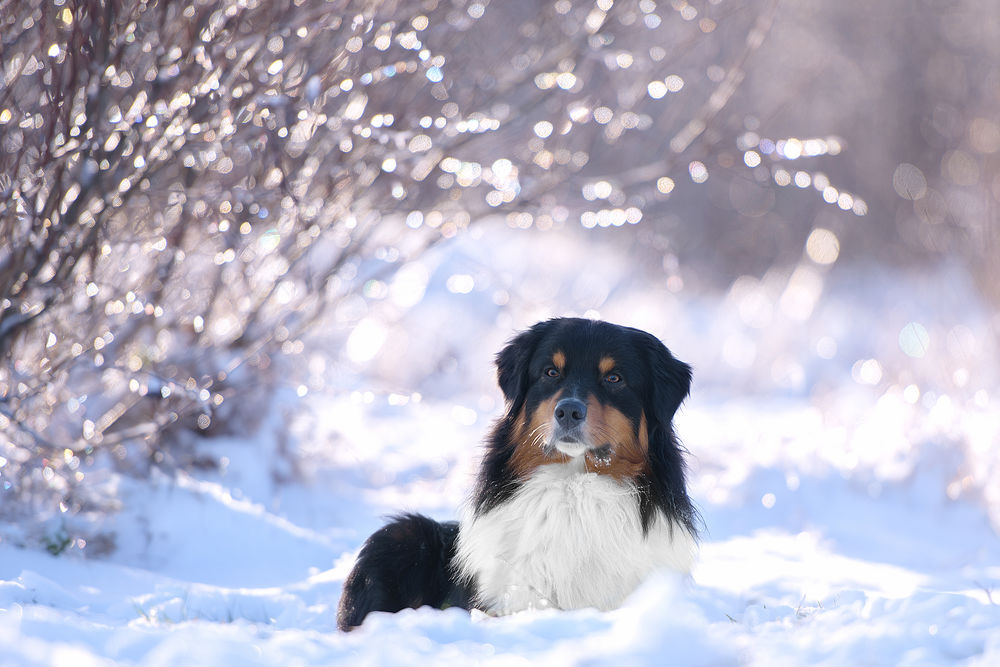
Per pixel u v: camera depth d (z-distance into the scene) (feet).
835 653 13.51
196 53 22.45
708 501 34.58
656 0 32.99
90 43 22.31
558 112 32.55
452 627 14.62
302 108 23.89
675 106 38.06
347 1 24.12
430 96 29.48
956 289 49.14
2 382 24.02
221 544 26.25
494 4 32.91
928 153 93.45
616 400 18.56
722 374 60.23
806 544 30.53
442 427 45.14
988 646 13.12
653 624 13.15
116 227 25.29
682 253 93.09
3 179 22.80
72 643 13.23
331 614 20.33
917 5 97.25
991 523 32.76
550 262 67.77
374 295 33.12
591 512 18.39
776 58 95.04
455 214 31.27
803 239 95.35
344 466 36.35
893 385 43.29
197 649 12.73
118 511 26.48
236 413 32.22
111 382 27.17
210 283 29.86
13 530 23.86
